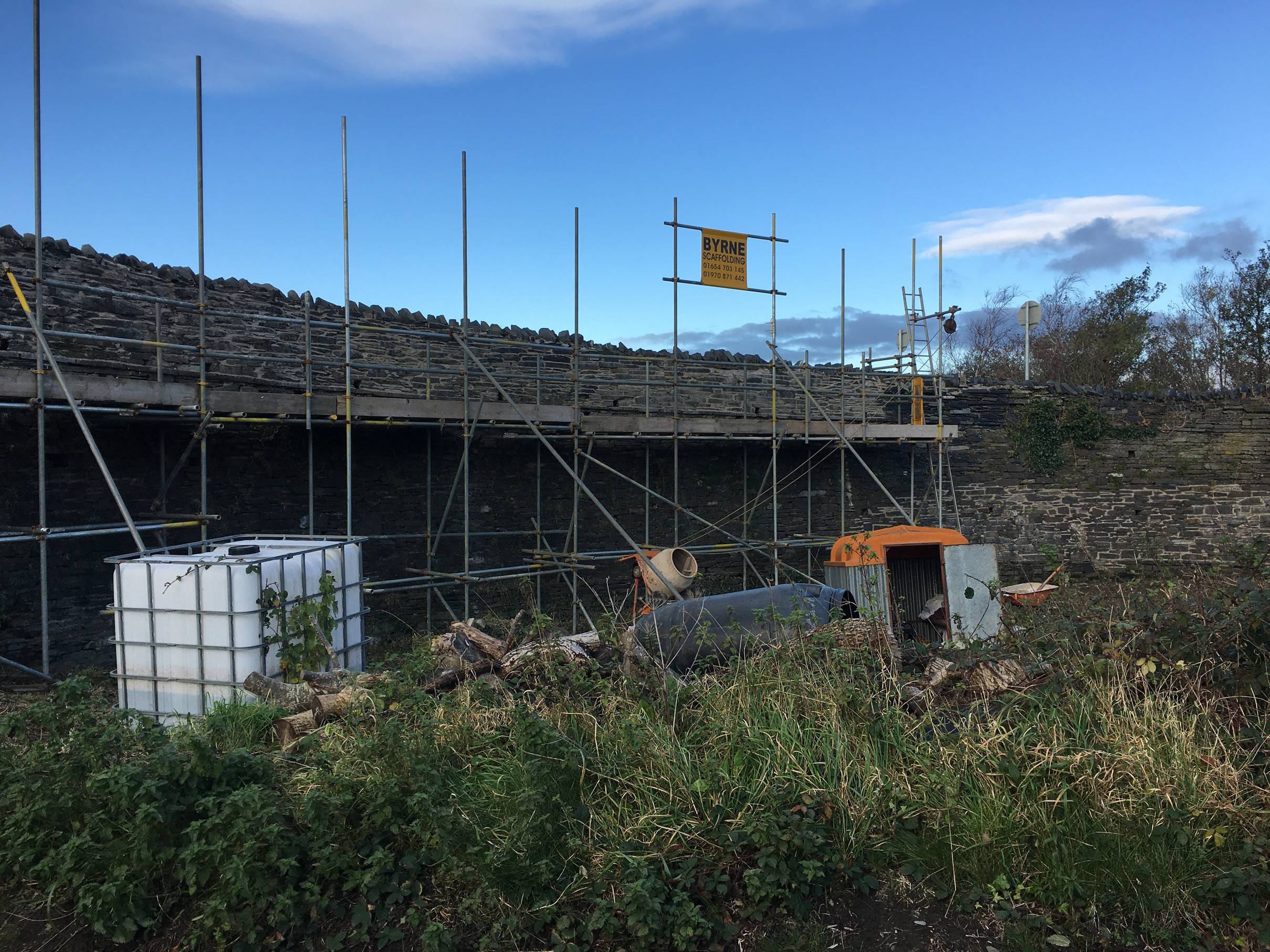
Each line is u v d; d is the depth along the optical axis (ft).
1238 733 15.72
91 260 28.45
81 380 23.95
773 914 12.87
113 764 14.42
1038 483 53.67
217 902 12.05
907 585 36.40
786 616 21.31
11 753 14.69
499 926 12.17
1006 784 14.83
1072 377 106.32
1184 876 13.15
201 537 28.58
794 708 16.67
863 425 45.27
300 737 17.43
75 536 23.25
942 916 12.99
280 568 21.84
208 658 20.62
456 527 37.42
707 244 41.42
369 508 34.86
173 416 26.37
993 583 31.94
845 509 48.96
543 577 39.73
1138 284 112.68
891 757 15.81
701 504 44.47
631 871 12.80
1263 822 13.85
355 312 36.45
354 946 12.20
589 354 37.68
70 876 12.60
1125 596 21.02
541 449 39.81
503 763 15.16
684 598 32.71
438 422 32.42
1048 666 18.02
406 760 14.62
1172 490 54.80
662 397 45.21
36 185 23.20
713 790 14.69
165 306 30.60
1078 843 13.67
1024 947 12.19
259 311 33.55
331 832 13.28
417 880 13.12
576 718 16.79
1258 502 54.85
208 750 13.84
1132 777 14.43
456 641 20.36
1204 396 54.80
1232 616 17.44
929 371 54.19
